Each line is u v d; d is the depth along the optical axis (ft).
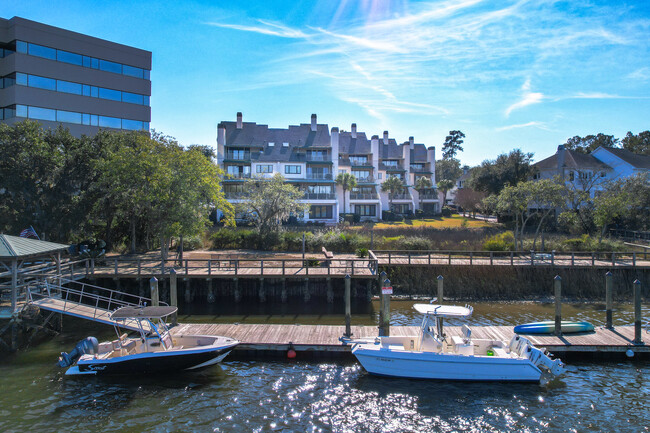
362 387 41.78
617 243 101.30
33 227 77.15
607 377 44.21
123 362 43.06
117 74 135.13
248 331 52.80
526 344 43.52
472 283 78.43
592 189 160.76
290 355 48.19
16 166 75.51
